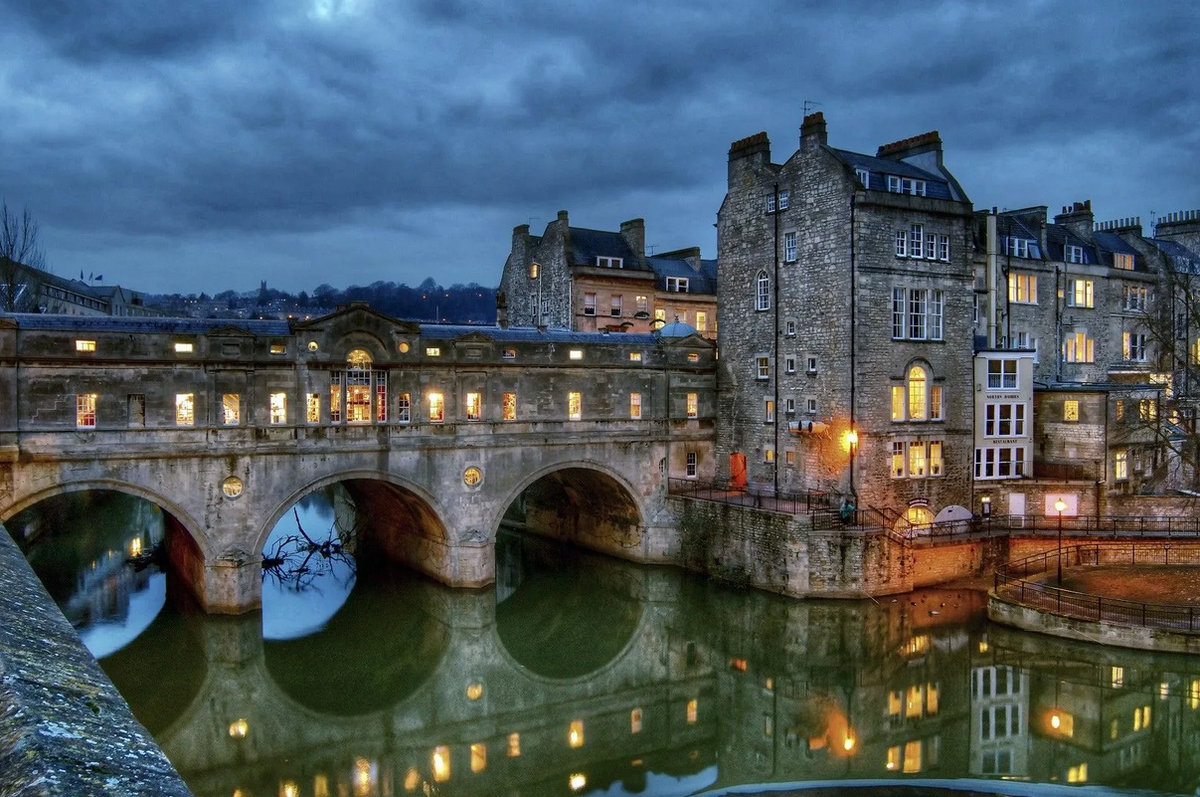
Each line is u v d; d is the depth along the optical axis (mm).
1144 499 44281
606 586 45375
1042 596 34781
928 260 43250
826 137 43281
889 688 30516
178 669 33812
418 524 44625
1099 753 25266
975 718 27906
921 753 25672
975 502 45000
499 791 24922
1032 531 41656
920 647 33531
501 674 34719
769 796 23422
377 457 39156
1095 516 42438
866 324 41344
